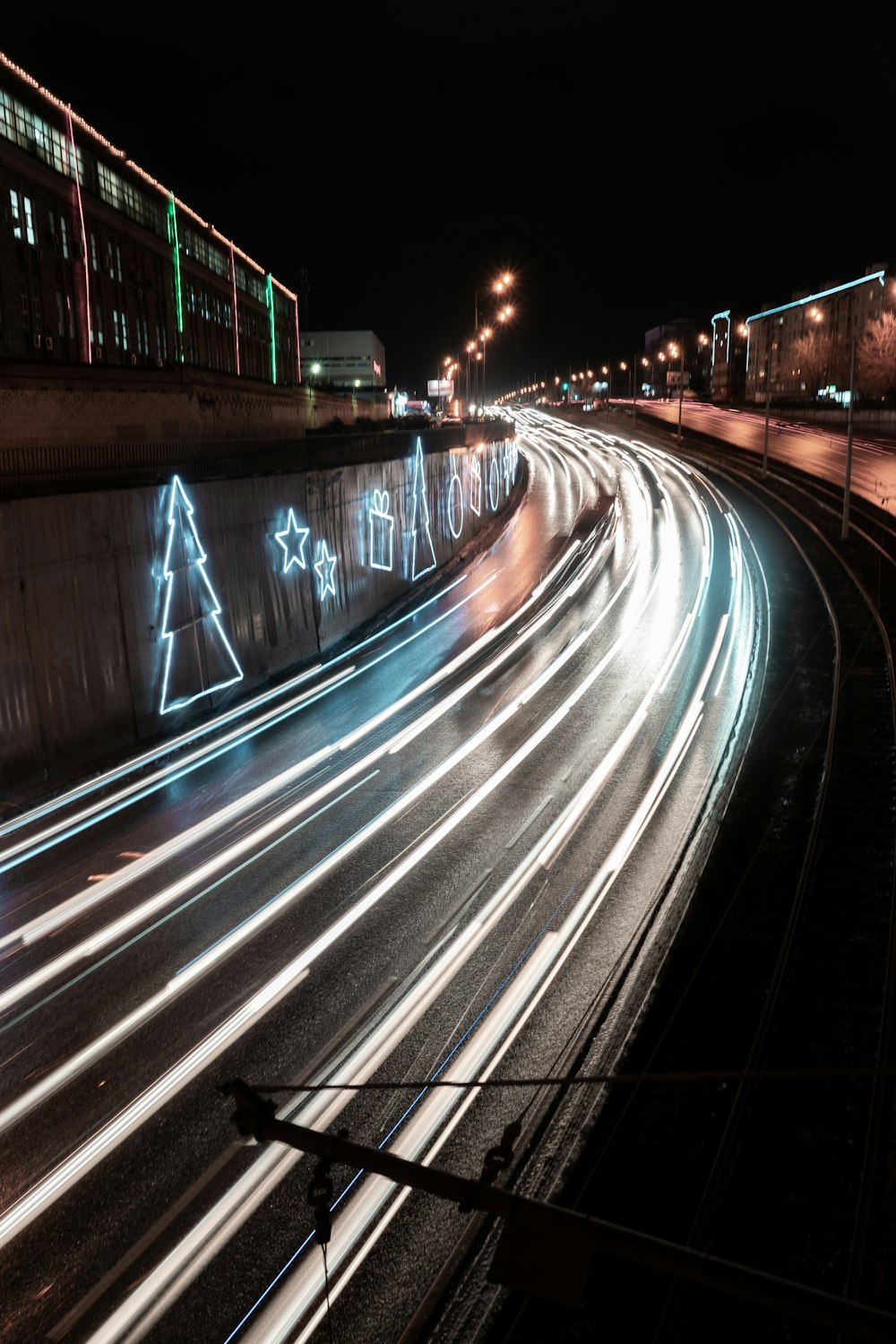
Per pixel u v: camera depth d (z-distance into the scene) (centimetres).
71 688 1666
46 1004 1052
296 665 2481
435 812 1555
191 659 2012
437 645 2727
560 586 3531
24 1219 771
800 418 8738
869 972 1102
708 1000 1039
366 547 2986
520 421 12331
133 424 2356
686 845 1428
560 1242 296
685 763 1769
